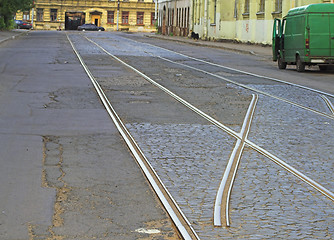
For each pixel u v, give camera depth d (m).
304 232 6.58
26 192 7.89
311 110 15.88
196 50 45.94
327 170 9.55
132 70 26.14
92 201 7.62
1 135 11.53
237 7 60.66
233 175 9.03
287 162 10.02
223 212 7.24
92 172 9.05
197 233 6.52
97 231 6.54
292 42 29.22
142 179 8.75
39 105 15.45
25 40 50.72
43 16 109.38
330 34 27.56
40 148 10.54
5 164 9.34
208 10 68.50
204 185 8.46
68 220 6.86
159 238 6.38
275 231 6.60
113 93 18.25
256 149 10.95
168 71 26.38
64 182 8.45
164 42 59.38
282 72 28.44
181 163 9.76
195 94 18.70
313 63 27.94
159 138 11.73
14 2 69.81
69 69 25.50
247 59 37.50
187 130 12.64
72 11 107.06
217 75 25.41
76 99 16.70
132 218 7.01
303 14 27.86
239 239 6.34
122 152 10.45
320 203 7.72
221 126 13.20
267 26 51.72
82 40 54.47
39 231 6.47
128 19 113.25
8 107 14.96
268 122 13.90
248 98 18.09
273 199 7.86
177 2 85.44
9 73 23.00
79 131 12.17
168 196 7.90
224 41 63.50
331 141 11.88
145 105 16.05
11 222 6.72
